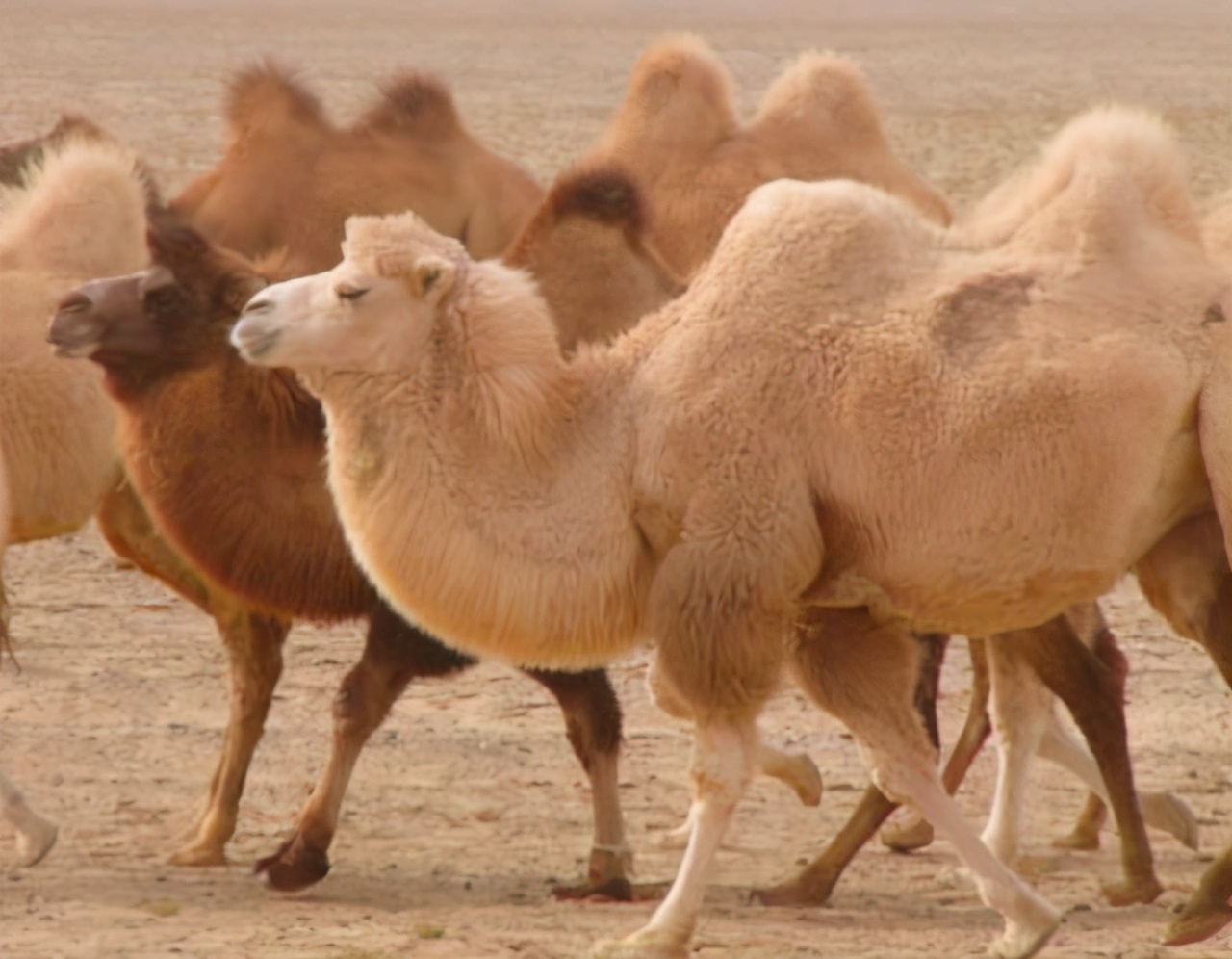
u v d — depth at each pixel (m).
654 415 25.00
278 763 34.53
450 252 25.02
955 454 24.69
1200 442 25.39
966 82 187.75
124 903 27.28
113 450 33.25
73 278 33.84
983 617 25.67
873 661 25.80
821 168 36.03
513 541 24.73
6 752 34.69
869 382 24.80
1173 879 28.72
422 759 34.88
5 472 30.97
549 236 29.83
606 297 29.53
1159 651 41.16
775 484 24.72
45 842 29.14
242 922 26.28
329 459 25.41
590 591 24.95
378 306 24.55
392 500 24.77
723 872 29.42
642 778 33.62
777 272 25.36
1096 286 25.36
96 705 37.44
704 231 35.03
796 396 24.88
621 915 27.19
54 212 34.22
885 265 25.52
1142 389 24.91
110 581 47.09
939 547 24.89
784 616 24.94
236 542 28.94
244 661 30.25
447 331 24.81
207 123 134.88
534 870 29.38
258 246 39.34
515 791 33.25
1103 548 25.27
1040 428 24.67
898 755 25.56
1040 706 28.67
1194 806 31.88
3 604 31.61
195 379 29.00
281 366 26.00
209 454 28.88
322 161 40.53
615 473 25.05
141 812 31.92
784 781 30.69
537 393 24.91
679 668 24.72
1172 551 26.89
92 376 33.09
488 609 24.88
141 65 197.25
